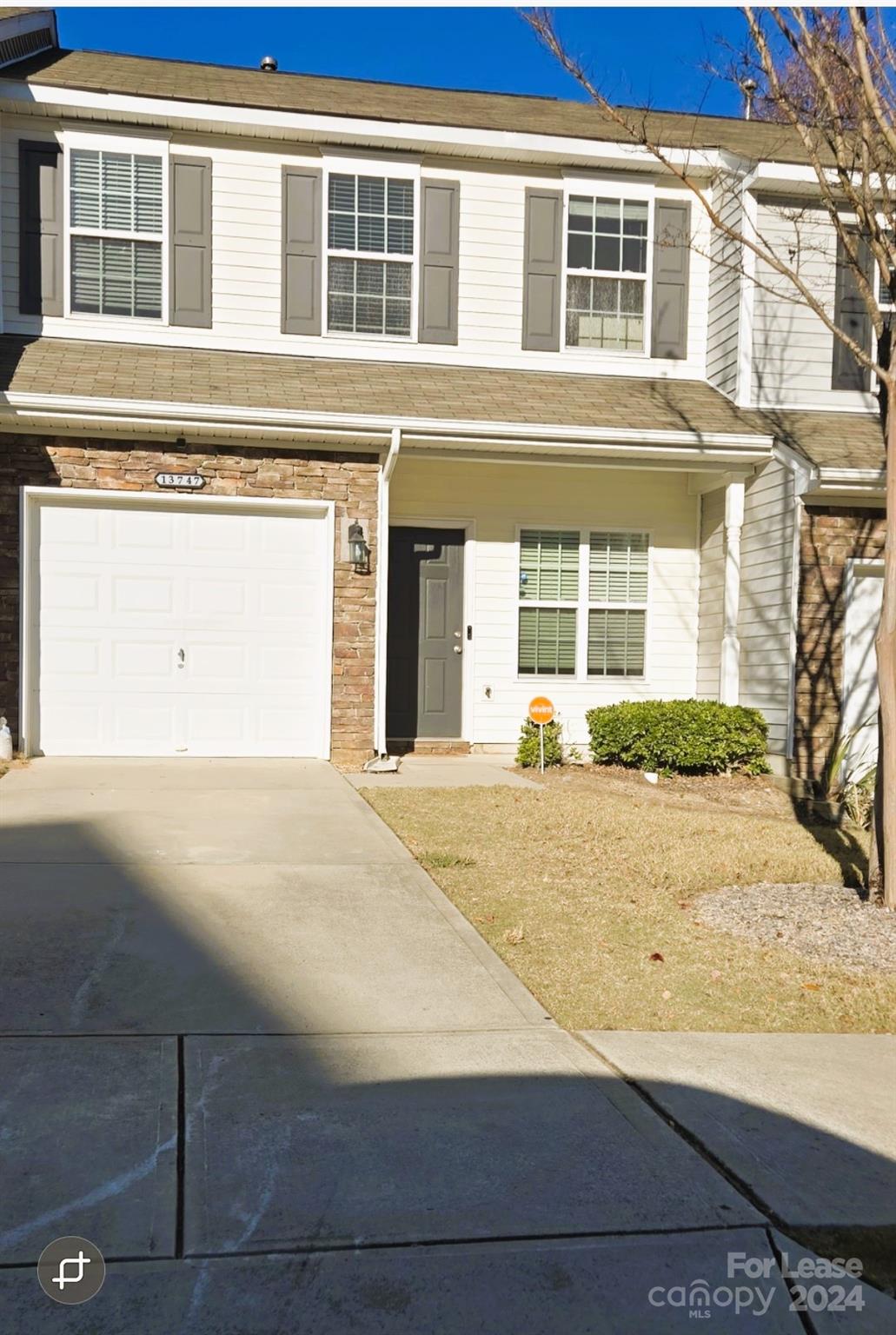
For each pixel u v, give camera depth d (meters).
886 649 5.86
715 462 10.84
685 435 10.42
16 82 10.48
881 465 10.06
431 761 11.02
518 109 13.54
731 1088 3.72
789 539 10.42
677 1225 2.87
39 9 12.39
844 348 11.58
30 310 10.80
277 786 8.78
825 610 10.41
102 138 10.88
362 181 11.44
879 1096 3.72
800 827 8.65
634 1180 3.07
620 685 12.00
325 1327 2.46
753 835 8.14
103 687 9.95
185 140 11.10
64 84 10.59
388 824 7.65
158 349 10.95
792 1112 3.55
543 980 4.78
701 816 8.80
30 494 9.59
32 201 10.79
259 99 11.74
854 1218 2.94
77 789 8.33
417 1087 3.63
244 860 6.39
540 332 11.81
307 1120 3.36
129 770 9.30
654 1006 4.53
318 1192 2.96
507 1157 3.18
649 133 12.14
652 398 11.34
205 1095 3.52
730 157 11.47
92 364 10.12
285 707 10.28
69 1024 4.05
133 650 9.98
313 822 7.46
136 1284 2.57
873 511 10.45
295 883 5.98
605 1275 2.67
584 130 12.19
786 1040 4.23
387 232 11.50
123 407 9.33
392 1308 2.53
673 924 5.73
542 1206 2.93
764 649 10.91
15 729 9.64
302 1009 4.29
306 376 10.66
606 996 4.63
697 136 12.88
